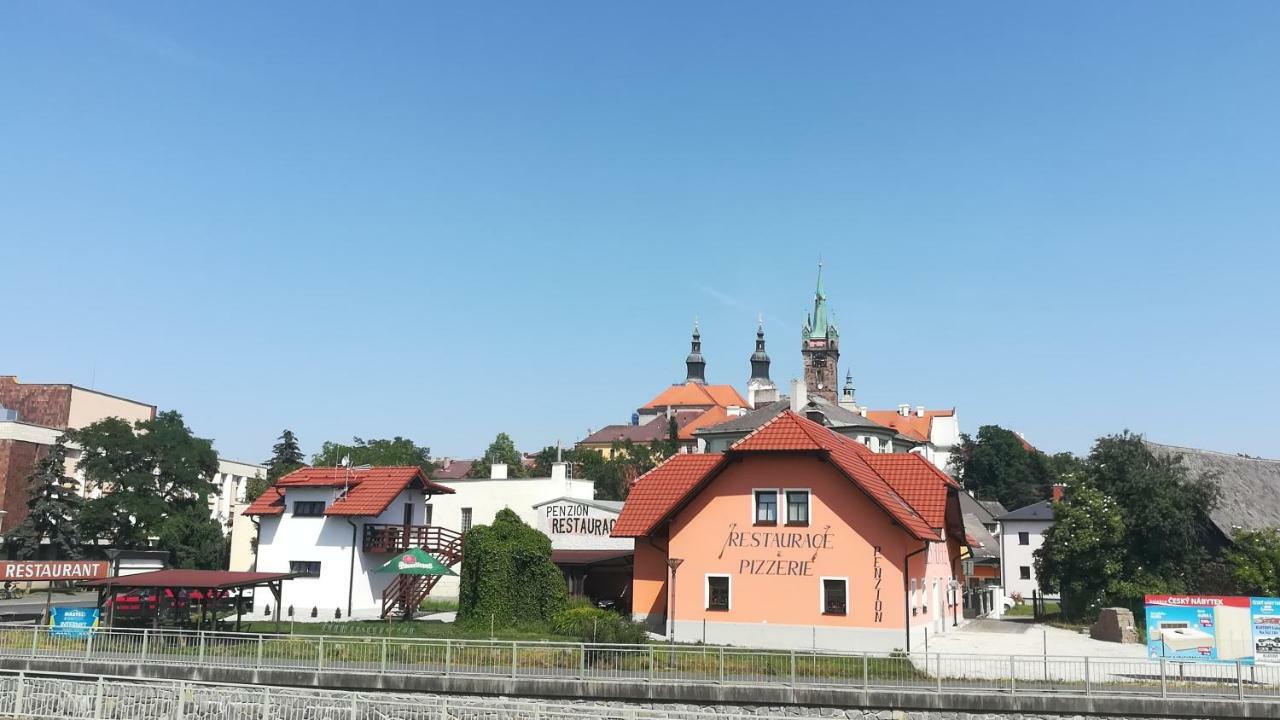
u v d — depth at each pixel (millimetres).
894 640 34000
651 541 39250
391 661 27688
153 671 28141
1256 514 51062
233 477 108062
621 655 27344
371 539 49562
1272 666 25469
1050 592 52719
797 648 34844
